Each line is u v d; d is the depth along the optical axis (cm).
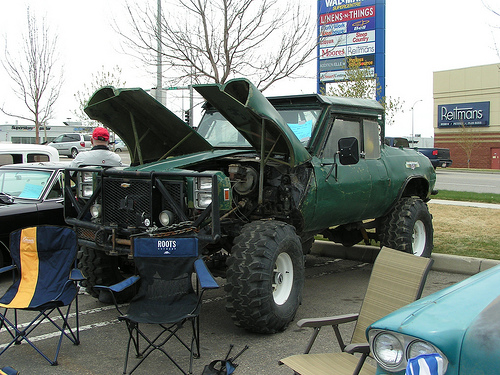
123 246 490
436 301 263
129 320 379
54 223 735
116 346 456
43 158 1025
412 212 695
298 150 513
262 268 453
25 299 436
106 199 509
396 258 366
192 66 924
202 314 548
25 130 3862
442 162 2955
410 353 236
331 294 621
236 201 538
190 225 449
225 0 879
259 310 452
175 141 600
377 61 2003
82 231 530
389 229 693
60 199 749
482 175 2656
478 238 837
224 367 390
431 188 794
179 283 425
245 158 543
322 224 582
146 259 427
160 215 466
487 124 4397
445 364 226
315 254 858
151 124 575
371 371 306
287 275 496
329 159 577
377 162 661
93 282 571
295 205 527
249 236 469
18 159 988
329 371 299
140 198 482
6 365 415
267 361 417
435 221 995
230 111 518
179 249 423
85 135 3447
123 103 543
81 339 474
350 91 1528
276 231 475
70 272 453
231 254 467
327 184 558
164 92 965
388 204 684
